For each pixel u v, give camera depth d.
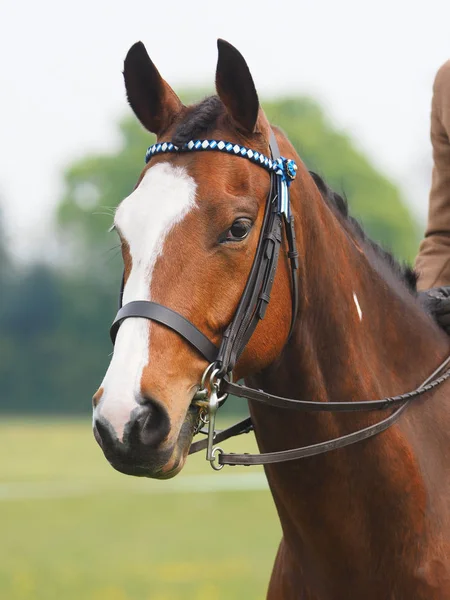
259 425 4.77
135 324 4.09
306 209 4.69
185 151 4.39
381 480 4.63
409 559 4.60
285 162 4.54
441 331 5.34
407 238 85.44
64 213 83.88
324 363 4.70
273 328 4.44
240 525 18.95
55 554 15.76
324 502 4.64
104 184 85.06
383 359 4.94
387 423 4.68
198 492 24.75
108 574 13.76
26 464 34.59
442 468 4.82
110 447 3.90
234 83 4.42
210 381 4.16
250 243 4.30
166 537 17.50
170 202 4.21
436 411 4.96
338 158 85.19
